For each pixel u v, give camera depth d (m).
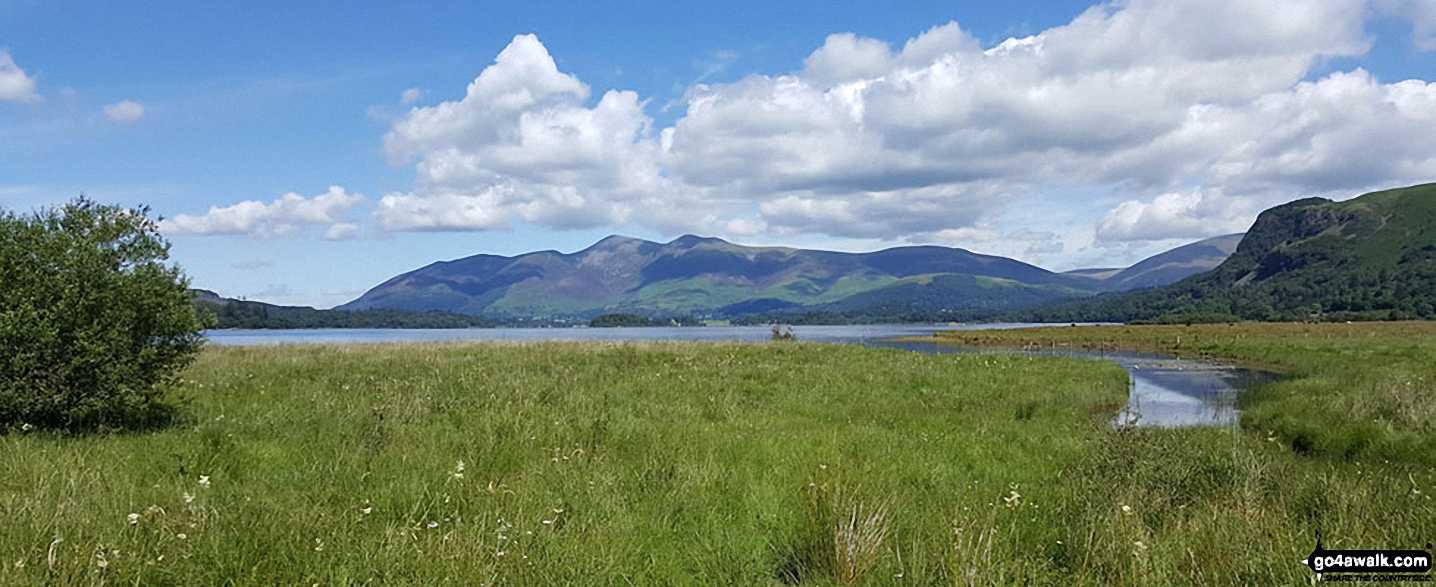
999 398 18.78
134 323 11.40
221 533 5.62
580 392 16.14
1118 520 6.20
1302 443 13.34
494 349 31.88
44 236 11.00
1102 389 21.92
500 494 7.16
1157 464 8.18
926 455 10.48
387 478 8.05
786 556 6.05
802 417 14.67
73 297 10.66
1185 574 5.36
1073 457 10.44
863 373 23.23
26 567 4.78
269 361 24.41
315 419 12.41
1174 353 45.41
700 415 14.23
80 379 10.73
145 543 5.38
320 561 5.32
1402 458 11.11
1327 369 28.44
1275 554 5.39
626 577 5.36
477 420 12.35
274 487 7.73
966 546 5.54
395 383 17.27
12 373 10.38
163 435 10.52
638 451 9.93
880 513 6.09
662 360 26.86
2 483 7.21
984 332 99.62
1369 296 184.88
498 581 5.07
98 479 7.36
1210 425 15.88
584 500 7.15
